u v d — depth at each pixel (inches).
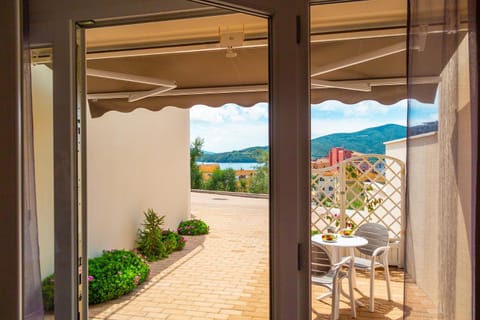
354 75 82.6
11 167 35.1
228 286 138.2
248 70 91.3
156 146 215.3
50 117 53.6
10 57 35.0
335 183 109.5
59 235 54.4
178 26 69.3
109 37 80.4
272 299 51.4
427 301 46.7
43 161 50.8
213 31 73.9
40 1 50.6
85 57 60.7
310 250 50.4
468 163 44.5
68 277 55.2
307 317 49.8
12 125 35.1
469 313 44.6
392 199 109.3
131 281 140.8
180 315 119.6
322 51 74.6
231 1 49.5
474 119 43.6
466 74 44.4
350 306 101.7
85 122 60.5
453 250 45.3
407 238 47.9
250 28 66.5
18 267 35.6
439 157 45.8
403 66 76.6
